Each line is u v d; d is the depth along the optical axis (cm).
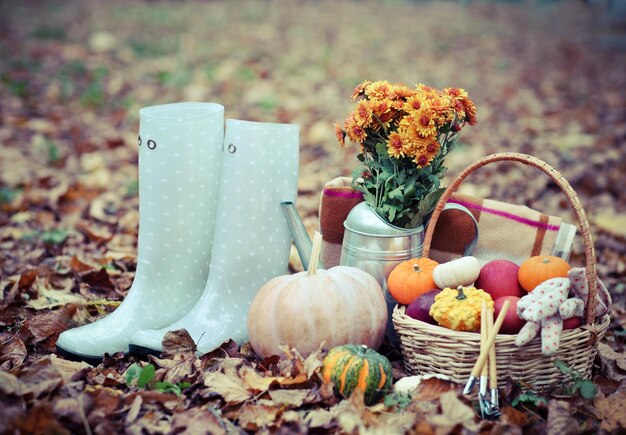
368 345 147
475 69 549
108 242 221
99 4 898
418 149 148
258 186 156
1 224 236
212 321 156
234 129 156
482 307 137
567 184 142
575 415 135
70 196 261
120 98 425
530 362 138
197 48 596
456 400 129
